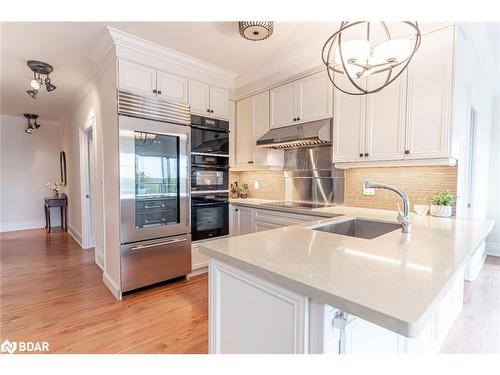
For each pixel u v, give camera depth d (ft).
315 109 9.72
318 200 10.98
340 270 3.08
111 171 8.82
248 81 11.93
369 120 8.22
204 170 10.64
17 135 19.19
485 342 6.25
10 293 8.94
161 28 7.79
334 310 2.83
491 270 10.85
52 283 9.78
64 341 6.32
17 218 19.36
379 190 9.12
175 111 9.45
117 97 8.13
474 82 9.27
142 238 8.77
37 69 10.08
